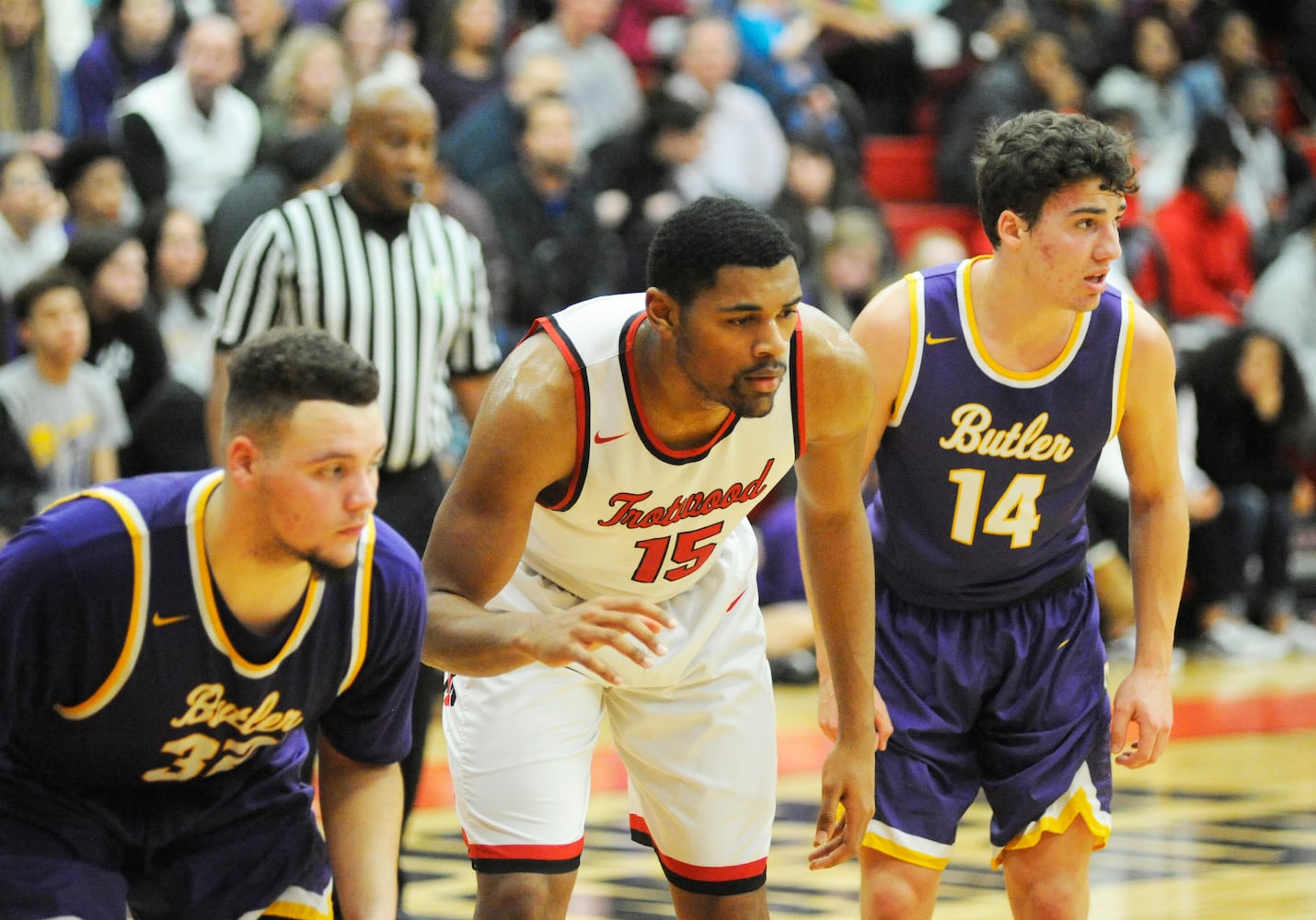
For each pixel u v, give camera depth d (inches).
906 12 938.1
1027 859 246.2
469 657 189.0
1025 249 229.6
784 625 573.3
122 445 487.5
